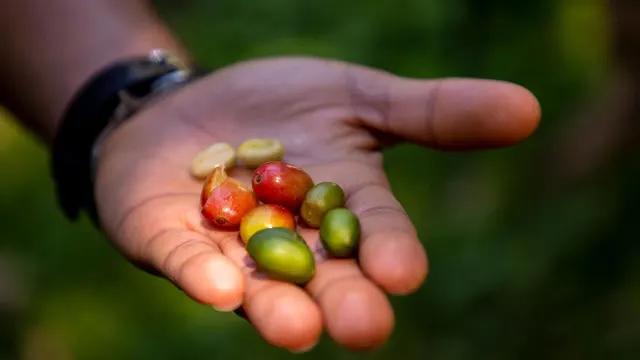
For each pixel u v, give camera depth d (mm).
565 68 558
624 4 455
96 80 368
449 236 520
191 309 544
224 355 518
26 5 397
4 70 400
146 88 368
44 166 626
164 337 535
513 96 311
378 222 282
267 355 514
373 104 330
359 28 566
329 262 274
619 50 469
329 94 336
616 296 475
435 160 560
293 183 308
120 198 326
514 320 486
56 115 392
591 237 479
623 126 479
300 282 266
